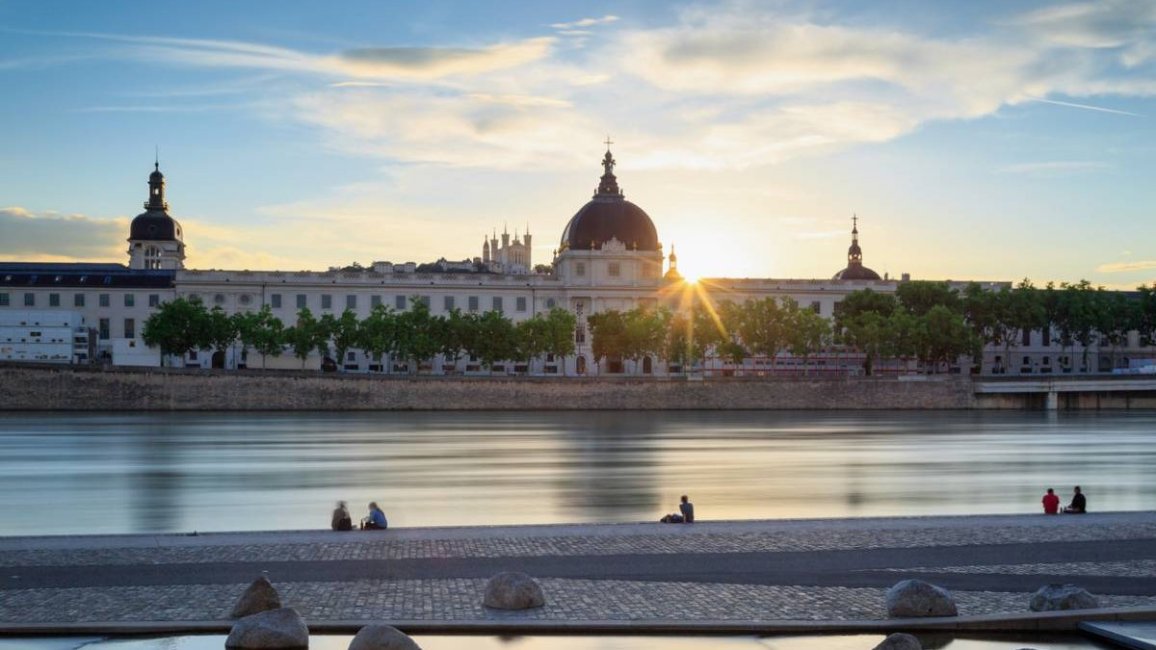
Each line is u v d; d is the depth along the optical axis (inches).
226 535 1856.5
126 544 1761.8
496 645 1198.9
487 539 1813.5
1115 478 3319.4
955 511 2603.3
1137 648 1178.0
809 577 1510.8
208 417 6338.6
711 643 1210.0
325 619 1270.9
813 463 3735.2
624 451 4192.9
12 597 1386.6
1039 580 1496.1
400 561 1622.8
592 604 1350.9
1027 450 4318.4
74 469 3484.3
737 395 7790.4
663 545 1755.7
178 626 1238.9
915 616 1277.1
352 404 7278.5
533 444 4517.7
